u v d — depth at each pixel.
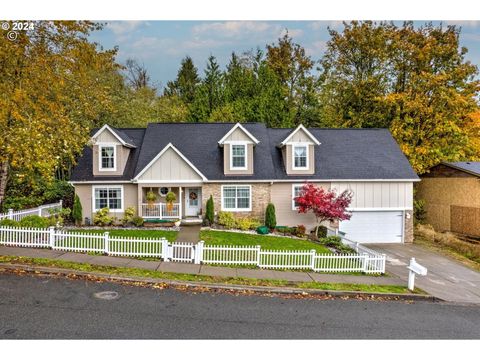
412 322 8.75
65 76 15.87
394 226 22.22
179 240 16.41
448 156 27.20
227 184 21.33
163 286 10.26
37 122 13.30
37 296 8.76
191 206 22.52
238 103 35.72
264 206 21.44
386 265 15.95
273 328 7.81
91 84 18.12
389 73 30.94
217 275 11.55
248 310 8.84
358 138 24.22
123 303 8.71
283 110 36.19
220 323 7.91
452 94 26.69
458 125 29.59
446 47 28.75
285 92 41.69
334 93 35.28
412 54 29.53
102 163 21.23
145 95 39.34
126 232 17.91
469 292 12.28
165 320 7.86
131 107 32.09
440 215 26.02
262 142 23.38
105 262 12.05
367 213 22.03
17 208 21.64
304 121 40.62
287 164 21.70
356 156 22.86
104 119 29.39
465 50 29.22
